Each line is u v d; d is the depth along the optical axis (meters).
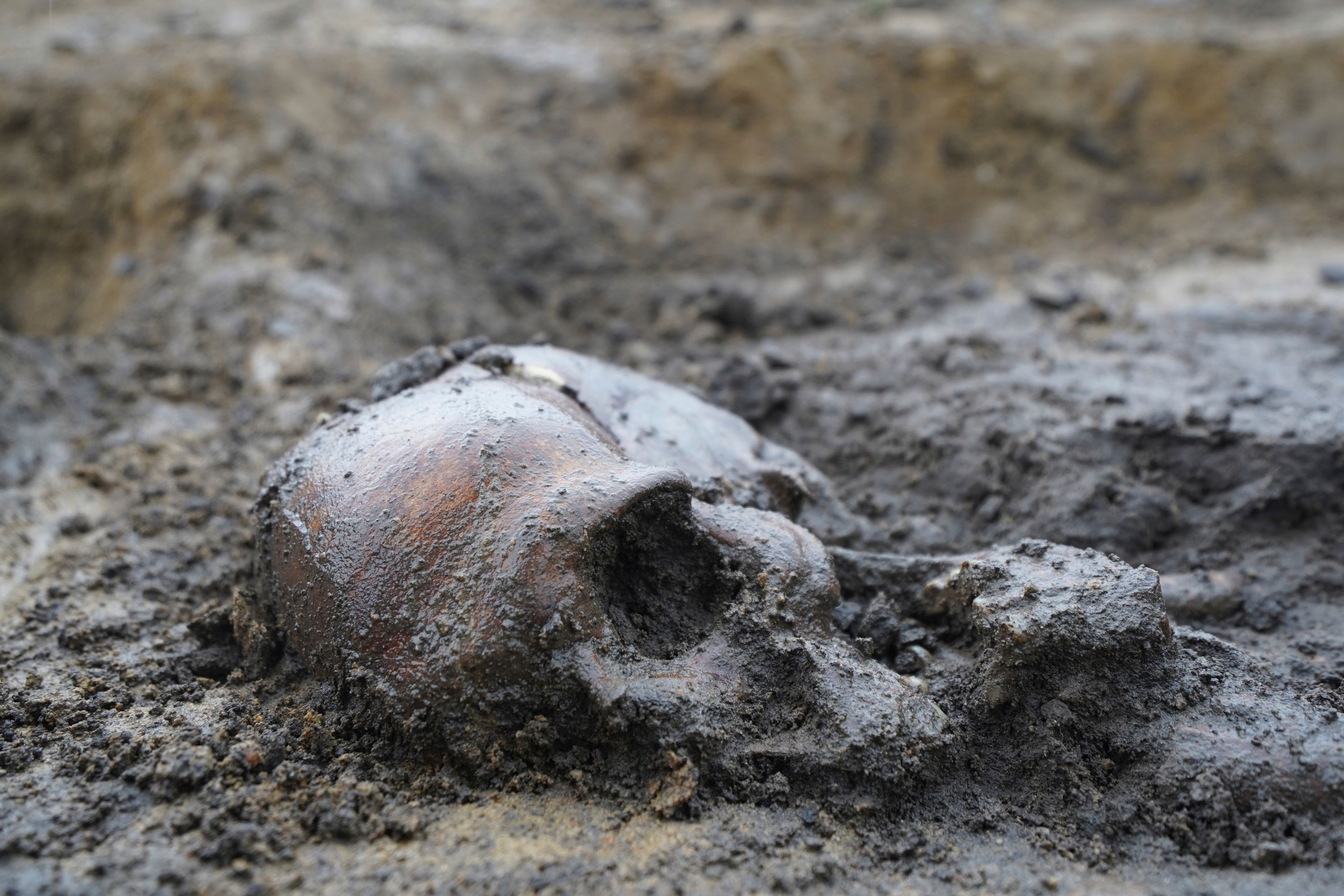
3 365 0.87
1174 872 0.68
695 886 0.66
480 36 1.30
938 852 0.68
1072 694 0.70
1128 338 0.91
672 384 0.80
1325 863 0.68
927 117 1.24
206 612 0.75
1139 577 0.71
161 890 0.66
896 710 0.69
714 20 1.36
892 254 1.13
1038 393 0.85
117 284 1.00
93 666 0.74
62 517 0.81
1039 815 0.69
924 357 0.89
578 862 0.66
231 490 0.83
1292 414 0.82
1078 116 1.25
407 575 0.69
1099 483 0.80
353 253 0.98
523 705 0.68
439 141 1.12
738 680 0.70
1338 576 0.78
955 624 0.73
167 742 0.70
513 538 0.69
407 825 0.67
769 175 1.18
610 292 1.04
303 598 0.71
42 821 0.67
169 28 1.31
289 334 0.91
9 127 1.15
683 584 0.71
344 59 1.13
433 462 0.70
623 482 0.70
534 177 1.14
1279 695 0.71
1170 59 1.26
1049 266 1.10
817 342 0.94
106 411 0.87
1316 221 1.15
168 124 1.06
